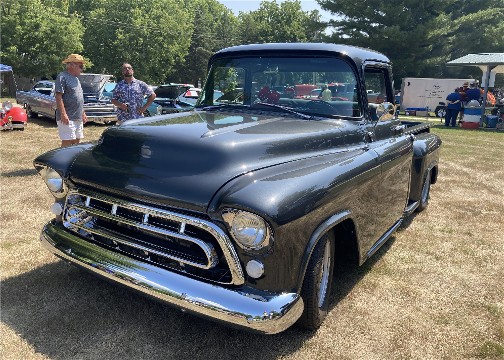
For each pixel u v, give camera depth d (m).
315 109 3.80
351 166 3.18
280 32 61.84
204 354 2.85
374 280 4.02
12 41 35.47
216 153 2.73
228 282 2.53
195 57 63.72
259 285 2.49
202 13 70.88
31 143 10.61
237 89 4.13
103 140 3.26
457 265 4.44
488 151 12.23
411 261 4.50
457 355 2.98
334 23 39.75
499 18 43.09
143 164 2.86
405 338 3.14
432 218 5.97
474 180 8.43
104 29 46.66
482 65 19.77
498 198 7.11
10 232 4.71
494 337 3.19
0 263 3.97
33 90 16.84
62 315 3.20
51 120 15.58
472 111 19.14
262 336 3.06
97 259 2.85
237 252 2.47
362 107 3.82
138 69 47.56
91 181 2.95
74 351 2.82
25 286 3.59
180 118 3.54
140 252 2.84
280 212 2.38
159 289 2.54
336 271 4.18
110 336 2.98
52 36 36.19
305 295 2.90
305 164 3.02
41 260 4.07
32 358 2.73
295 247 2.54
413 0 37.03
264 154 2.88
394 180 4.14
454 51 42.47
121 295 3.51
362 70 3.80
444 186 7.86
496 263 4.52
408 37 35.78
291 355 2.88
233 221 2.40
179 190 2.59
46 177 3.24
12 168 7.78
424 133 6.22
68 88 6.98
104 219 3.05
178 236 2.57
